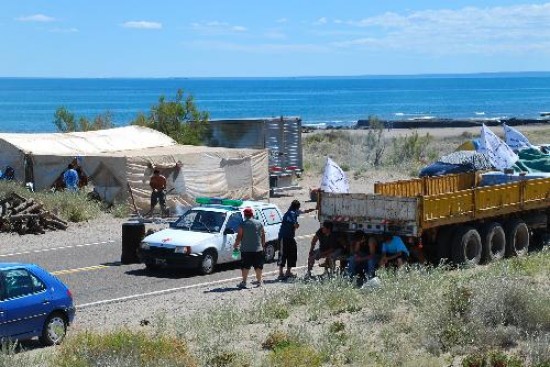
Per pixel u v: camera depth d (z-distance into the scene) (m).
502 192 21.00
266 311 15.48
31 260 22.64
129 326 14.84
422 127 103.50
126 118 138.38
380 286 16.62
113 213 31.09
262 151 36.47
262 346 13.12
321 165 49.69
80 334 13.13
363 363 11.80
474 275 17.56
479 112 161.12
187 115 44.59
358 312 15.38
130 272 21.16
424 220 18.64
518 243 22.05
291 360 11.84
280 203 36.19
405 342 12.82
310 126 104.50
